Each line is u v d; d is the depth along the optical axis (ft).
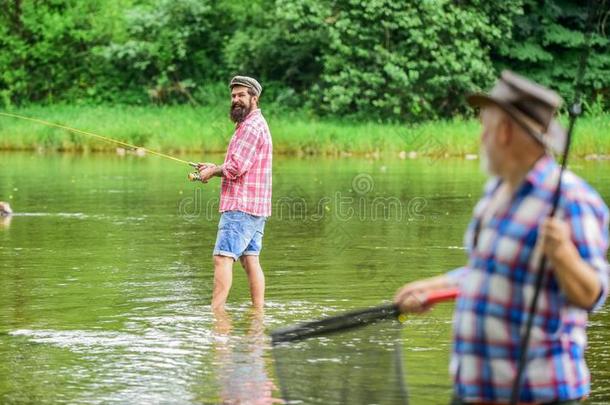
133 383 44.91
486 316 27.73
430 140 194.18
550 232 25.81
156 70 256.73
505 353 27.61
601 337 53.57
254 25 253.03
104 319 57.82
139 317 58.39
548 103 27.40
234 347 51.26
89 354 49.98
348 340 35.40
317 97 234.38
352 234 91.15
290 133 196.75
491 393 27.84
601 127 197.36
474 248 28.60
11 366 47.80
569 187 27.07
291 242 86.58
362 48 231.71
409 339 53.06
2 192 124.57
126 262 76.59
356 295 64.44
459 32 233.35
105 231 92.73
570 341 27.61
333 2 234.38
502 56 249.96
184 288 66.90
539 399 27.43
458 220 99.91
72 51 257.34
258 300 61.77
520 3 236.43
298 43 245.24
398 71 224.94
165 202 115.85
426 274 71.36
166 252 81.30
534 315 26.96
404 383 34.83
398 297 31.24
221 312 59.82
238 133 61.26
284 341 33.09
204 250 82.48
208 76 256.32
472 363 28.04
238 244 60.90
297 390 34.96
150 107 246.47
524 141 27.45
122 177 146.41
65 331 54.85
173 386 44.34
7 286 67.15
